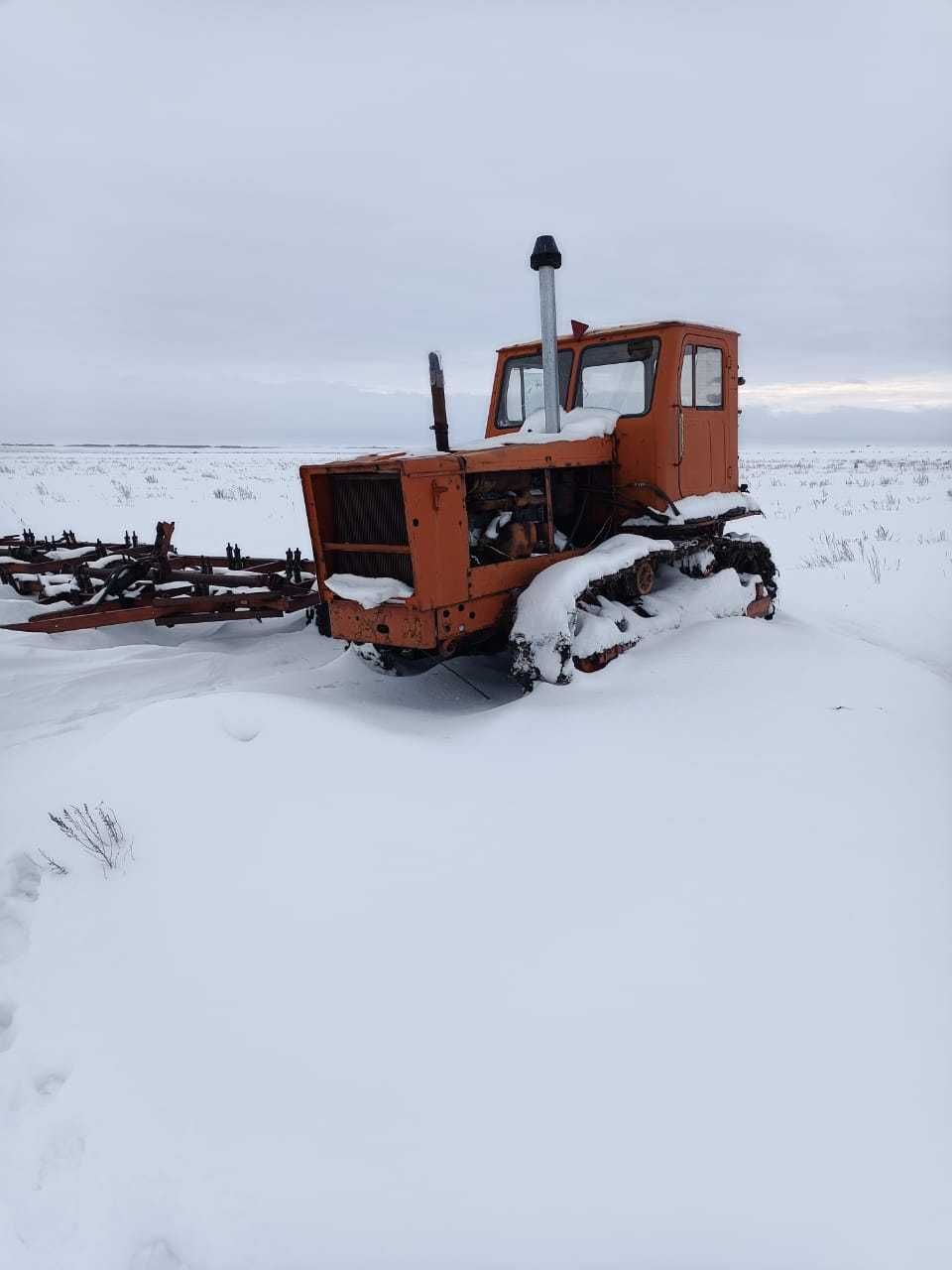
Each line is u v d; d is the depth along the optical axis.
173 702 4.41
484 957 2.70
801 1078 2.18
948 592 8.80
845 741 4.18
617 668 5.09
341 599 5.23
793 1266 1.75
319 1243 1.93
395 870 3.19
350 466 4.84
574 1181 1.97
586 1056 2.29
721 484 6.60
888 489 23.38
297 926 2.95
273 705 4.39
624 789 3.70
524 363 6.61
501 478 5.25
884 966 2.58
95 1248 2.08
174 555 8.66
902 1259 1.74
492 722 4.45
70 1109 2.46
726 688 4.79
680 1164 1.98
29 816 3.89
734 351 6.58
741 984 2.51
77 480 28.34
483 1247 1.87
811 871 3.07
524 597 5.08
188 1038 2.58
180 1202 2.10
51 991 2.93
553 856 3.22
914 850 3.23
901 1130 2.02
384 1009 2.55
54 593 7.61
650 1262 1.79
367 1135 2.16
